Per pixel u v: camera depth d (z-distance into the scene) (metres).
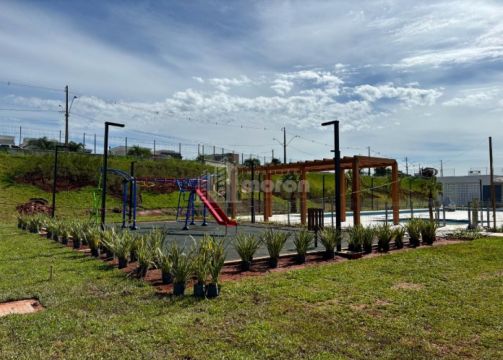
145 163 36.94
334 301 6.11
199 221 23.84
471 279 7.61
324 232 10.80
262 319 5.24
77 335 4.61
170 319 5.16
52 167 30.47
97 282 7.17
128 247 8.65
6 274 7.89
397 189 22.23
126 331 4.73
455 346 4.42
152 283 7.23
